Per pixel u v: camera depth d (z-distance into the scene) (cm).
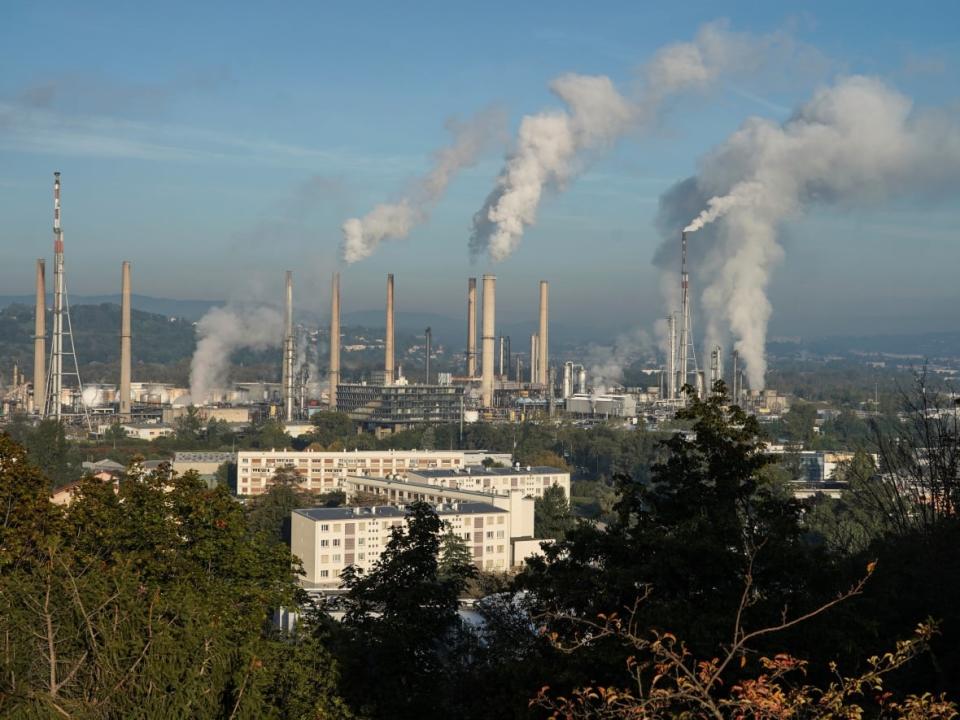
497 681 4819
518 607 5978
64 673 4012
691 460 5475
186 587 5359
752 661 4053
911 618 4878
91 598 4256
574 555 5284
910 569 4988
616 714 3114
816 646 4222
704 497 5344
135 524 6391
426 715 5375
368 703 5206
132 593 4459
